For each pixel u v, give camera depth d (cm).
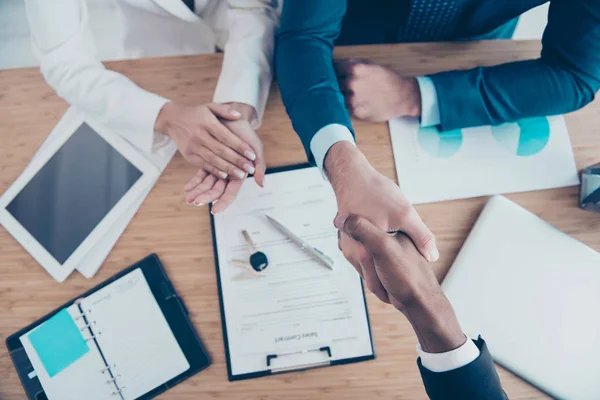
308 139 72
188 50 108
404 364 70
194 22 96
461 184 76
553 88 76
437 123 79
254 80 81
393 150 79
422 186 77
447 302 48
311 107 73
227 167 75
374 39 106
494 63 83
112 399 72
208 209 78
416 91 77
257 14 88
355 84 79
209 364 72
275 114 82
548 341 68
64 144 82
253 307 73
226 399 71
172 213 78
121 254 77
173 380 72
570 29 75
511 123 79
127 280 75
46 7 80
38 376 73
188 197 75
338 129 70
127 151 81
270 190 77
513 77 77
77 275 77
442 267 73
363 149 79
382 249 46
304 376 71
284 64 79
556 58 77
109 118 80
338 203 66
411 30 97
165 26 101
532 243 71
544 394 67
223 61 84
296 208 76
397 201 60
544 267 70
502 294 70
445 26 95
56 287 76
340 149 69
